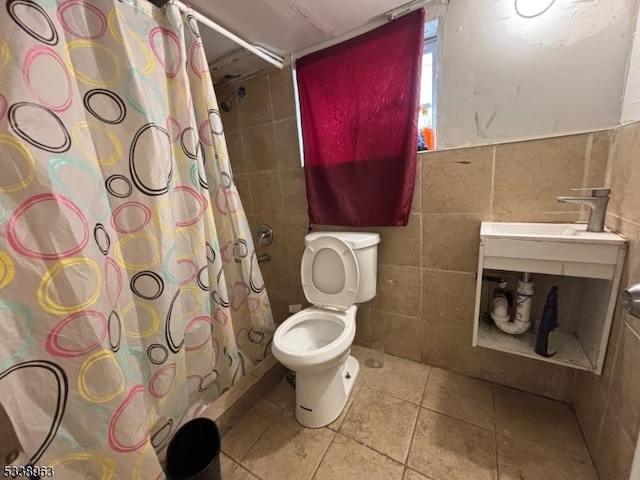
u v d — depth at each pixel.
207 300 1.20
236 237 1.31
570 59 0.99
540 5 1.00
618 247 0.84
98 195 0.83
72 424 0.75
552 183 1.09
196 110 1.15
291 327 1.33
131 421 0.83
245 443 1.16
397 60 1.23
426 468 1.02
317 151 1.53
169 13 0.96
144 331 1.00
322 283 1.45
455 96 1.20
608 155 0.99
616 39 0.92
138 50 0.90
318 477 1.01
